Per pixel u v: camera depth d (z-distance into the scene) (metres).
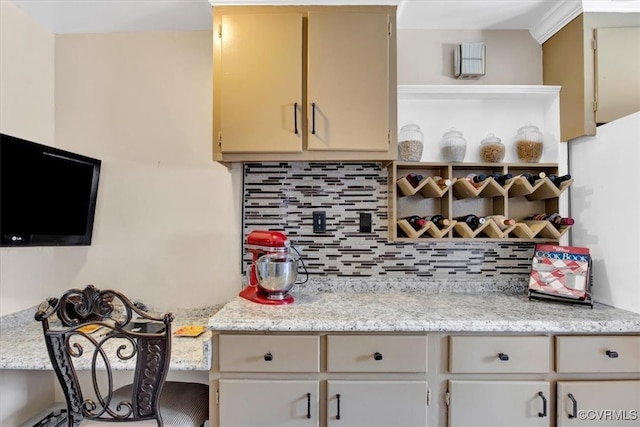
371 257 1.83
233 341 1.28
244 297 1.60
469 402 1.28
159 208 1.86
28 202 1.45
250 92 1.54
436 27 1.85
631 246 1.41
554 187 1.63
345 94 1.54
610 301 1.51
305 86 1.55
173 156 1.86
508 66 1.86
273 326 1.27
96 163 1.83
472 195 1.70
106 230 1.86
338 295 1.72
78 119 1.87
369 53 1.55
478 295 1.73
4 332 1.57
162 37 1.87
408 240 1.69
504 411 1.28
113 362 1.31
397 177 1.82
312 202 1.83
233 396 1.27
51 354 1.13
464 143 1.74
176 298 1.86
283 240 1.51
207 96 1.86
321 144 1.54
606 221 1.53
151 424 1.20
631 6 1.56
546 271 1.61
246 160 1.60
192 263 1.86
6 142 1.34
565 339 1.28
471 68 1.82
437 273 1.84
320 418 1.28
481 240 1.67
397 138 1.64
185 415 1.30
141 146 1.87
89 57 1.87
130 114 1.87
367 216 1.83
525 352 1.28
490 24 1.82
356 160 1.63
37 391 1.72
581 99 1.59
